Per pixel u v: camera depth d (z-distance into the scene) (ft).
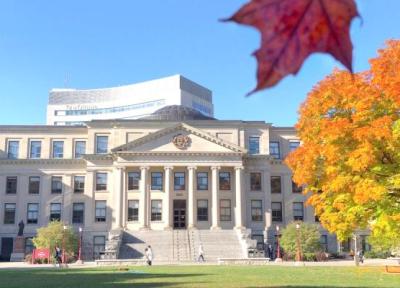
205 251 213.25
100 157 242.37
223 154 238.07
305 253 208.23
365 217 91.71
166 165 235.61
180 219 236.84
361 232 235.81
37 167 248.32
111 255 204.44
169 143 237.25
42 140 253.85
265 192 247.70
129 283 76.74
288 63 4.47
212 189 236.63
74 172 248.73
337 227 94.63
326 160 94.84
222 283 74.38
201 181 242.37
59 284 75.20
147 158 236.02
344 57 4.56
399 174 81.41
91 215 237.66
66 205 244.83
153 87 464.65
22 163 248.11
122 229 228.43
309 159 98.73
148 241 221.66
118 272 115.96
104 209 239.09
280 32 4.49
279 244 220.02
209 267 143.43
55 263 180.34
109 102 480.23
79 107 486.38
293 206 252.62
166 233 225.76
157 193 237.45
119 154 234.58
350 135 87.86
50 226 209.67
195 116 286.25
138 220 233.14
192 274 103.35
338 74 98.53
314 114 100.63
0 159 246.06
